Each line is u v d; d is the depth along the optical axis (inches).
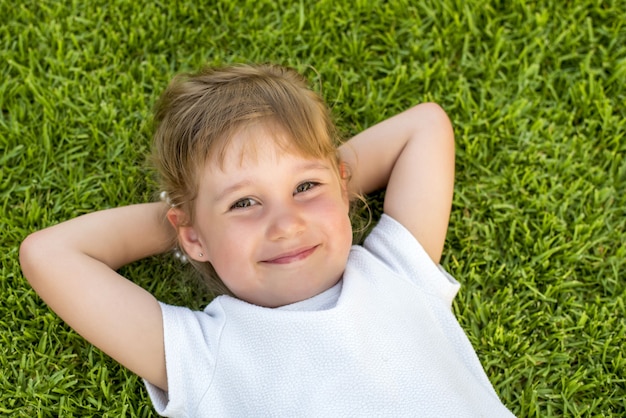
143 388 81.8
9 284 84.8
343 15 99.0
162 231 81.3
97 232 77.7
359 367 69.5
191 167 72.9
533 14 99.2
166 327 72.8
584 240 89.4
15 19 97.3
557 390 83.3
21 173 90.5
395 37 98.7
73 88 94.5
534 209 90.8
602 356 84.4
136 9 98.3
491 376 83.6
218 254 72.1
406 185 82.3
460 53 98.8
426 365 71.3
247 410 70.2
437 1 99.0
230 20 98.7
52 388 80.4
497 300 87.3
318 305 73.0
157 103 85.4
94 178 90.9
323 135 74.3
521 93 96.4
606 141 94.0
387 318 72.9
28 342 82.9
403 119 86.0
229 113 71.6
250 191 70.1
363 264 76.4
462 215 91.8
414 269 78.0
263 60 96.4
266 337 71.1
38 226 88.1
